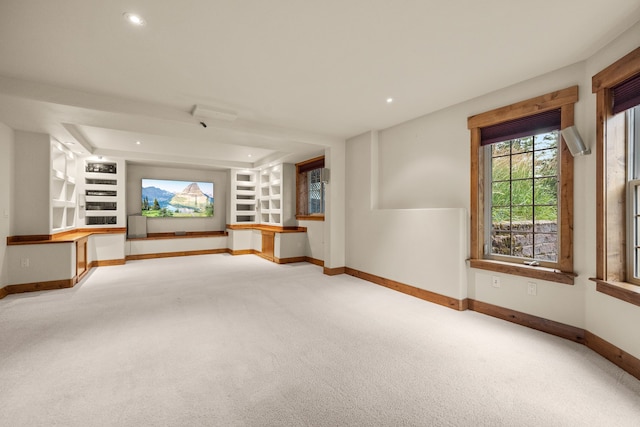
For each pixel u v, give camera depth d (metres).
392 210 4.21
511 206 3.11
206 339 2.59
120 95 3.25
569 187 2.57
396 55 2.44
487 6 1.84
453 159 3.54
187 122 3.72
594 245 2.38
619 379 1.96
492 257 3.25
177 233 7.93
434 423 1.57
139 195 7.44
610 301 2.20
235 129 4.04
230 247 7.92
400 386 1.89
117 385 1.89
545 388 1.87
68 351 2.35
